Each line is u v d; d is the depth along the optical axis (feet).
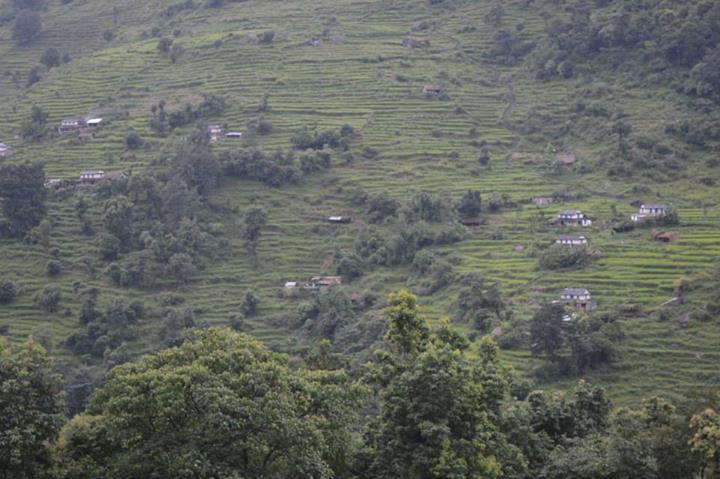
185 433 151.33
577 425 209.87
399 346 185.26
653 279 393.50
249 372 158.20
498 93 613.93
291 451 156.66
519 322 367.25
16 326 399.44
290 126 572.51
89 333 391.24
